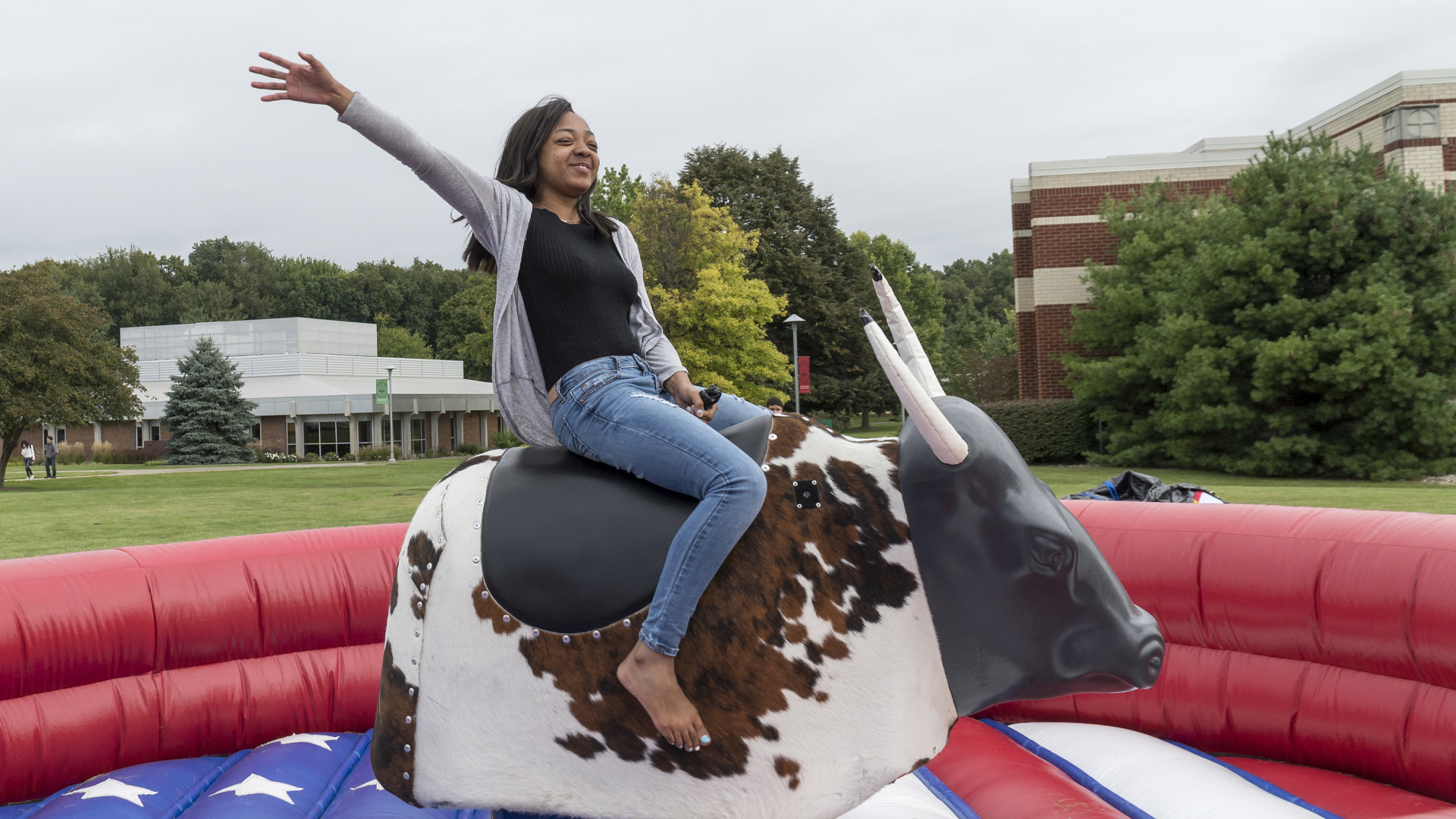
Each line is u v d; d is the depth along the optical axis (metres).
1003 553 2.09
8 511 16.31
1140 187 23.73
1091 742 3.36
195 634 3.51
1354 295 17.03
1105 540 3.66
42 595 3.26
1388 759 2.95
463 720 2.12
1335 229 17.28
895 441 2.29
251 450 42.91
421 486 21.31
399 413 45.19
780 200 45.03
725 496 1.91
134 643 3.40
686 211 26.95
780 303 27.02
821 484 2.15
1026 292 26.05
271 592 3.66
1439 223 17.22
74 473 33.38
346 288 97.62
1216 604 3.37
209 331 55.62
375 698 3.74
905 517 2.15
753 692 2.02
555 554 2.07
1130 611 2.14
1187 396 18.91
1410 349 17.03
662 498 2.09
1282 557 3.24
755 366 26.41
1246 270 18.27
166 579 3.51
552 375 2.14
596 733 2.06
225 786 3.14
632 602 2.01
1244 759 3.33
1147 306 20.59
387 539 3.97
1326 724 3.10
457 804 2.13
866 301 46.38
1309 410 18.05
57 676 3.25
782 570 2.06
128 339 56.56
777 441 2.18
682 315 25.44
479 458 2.34
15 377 25.48
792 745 2.03
